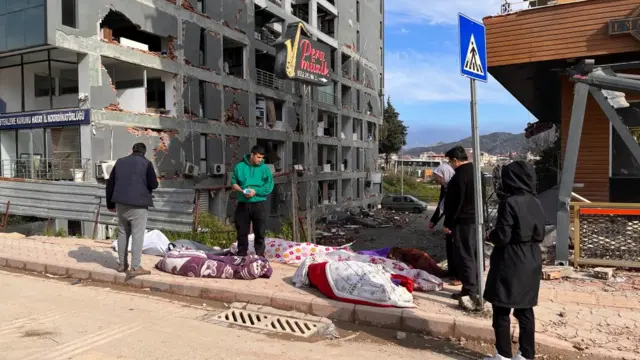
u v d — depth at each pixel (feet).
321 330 16.30
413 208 153.48
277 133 115.55
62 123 66.59
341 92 152.46
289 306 18.53
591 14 31.91
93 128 65.36
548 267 23.40
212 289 20.16
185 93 84.38
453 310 17.16
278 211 115.14
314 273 19.49
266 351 14.35
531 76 41.24
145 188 22.40
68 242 32.45
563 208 24.54
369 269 18.43
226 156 96.27
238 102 100.58
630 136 25.14
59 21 61.41
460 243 17.71
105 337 15.25
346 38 153.58
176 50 82.33
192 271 22.07
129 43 73.61
